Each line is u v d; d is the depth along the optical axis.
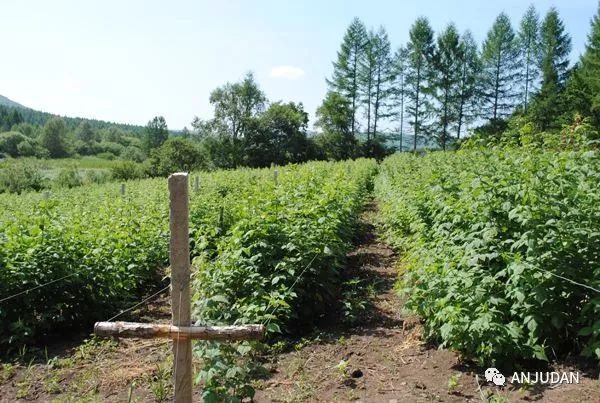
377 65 63.44
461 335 4.66
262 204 7.99
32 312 6.43
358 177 20.72
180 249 3.20
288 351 5.63
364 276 8.85
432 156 15.20
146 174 49.72
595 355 4.40
